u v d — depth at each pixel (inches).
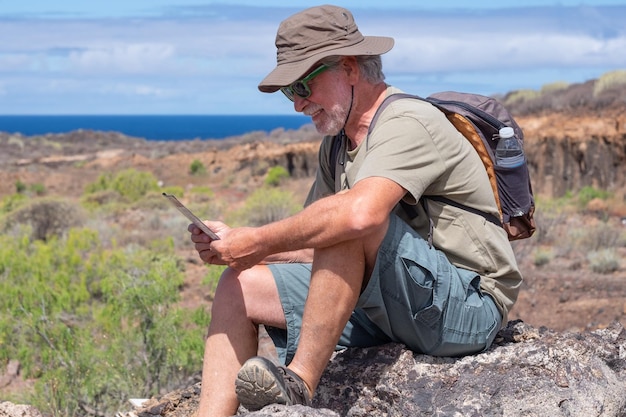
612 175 1016.9
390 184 122.1
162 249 579.8
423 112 127.8
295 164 1533.0
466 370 133.6
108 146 3034.0
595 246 580.7
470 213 131.9
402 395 132.0
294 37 129.2
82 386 265.6
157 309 300.8
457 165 129.4
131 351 282.5
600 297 407.2
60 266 430.6
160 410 164.1
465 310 130.7
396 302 127.7
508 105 1475.1
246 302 130.3
